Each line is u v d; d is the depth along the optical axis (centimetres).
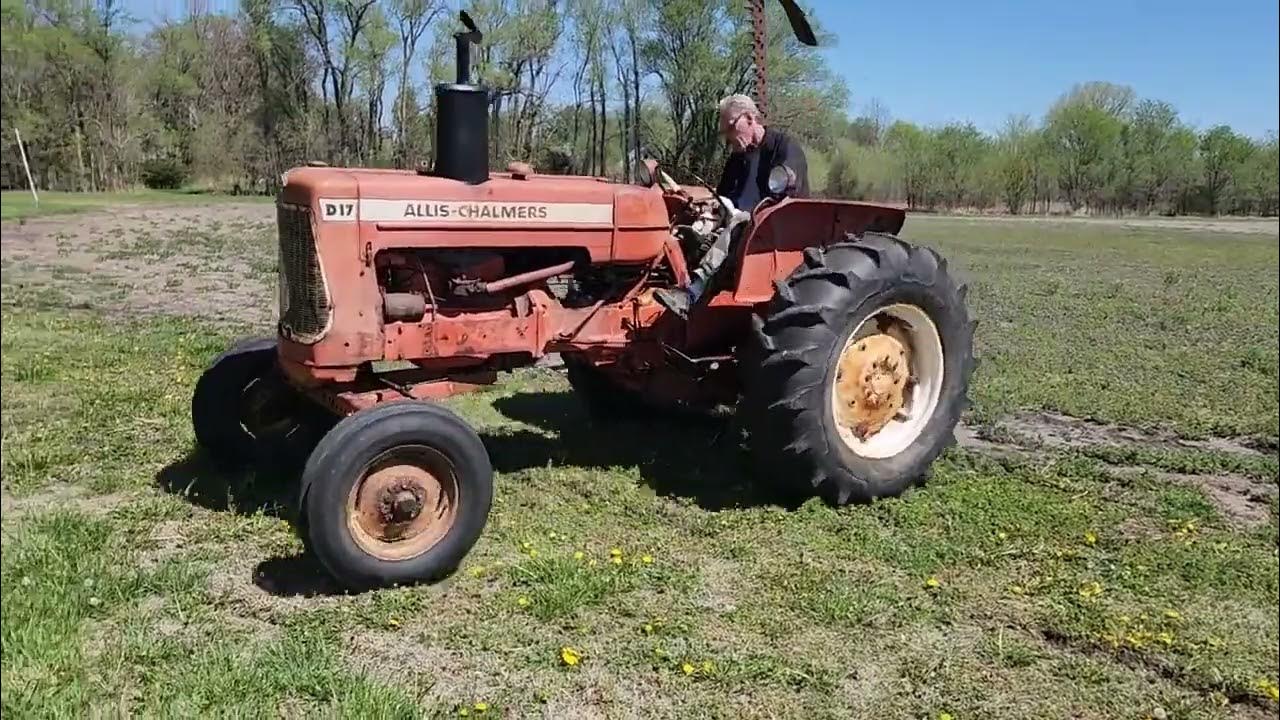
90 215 2272
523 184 435
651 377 504
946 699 315
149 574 371
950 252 1970
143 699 295
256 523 428
